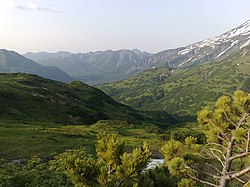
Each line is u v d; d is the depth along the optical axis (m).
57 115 128.25
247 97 10.79
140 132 107.25
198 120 11.91
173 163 10.42
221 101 11.70
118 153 9.38
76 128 102.81
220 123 11.46
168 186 10.79
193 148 11.59
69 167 8.62
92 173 8.62
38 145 62.88
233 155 11.11
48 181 19.11
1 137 67.50
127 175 8.83
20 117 109.00
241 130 10.70
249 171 10.26
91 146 66.88
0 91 129.00
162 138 82.88
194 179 10.71
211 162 11.66
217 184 11.20
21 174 21.19
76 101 162.12
